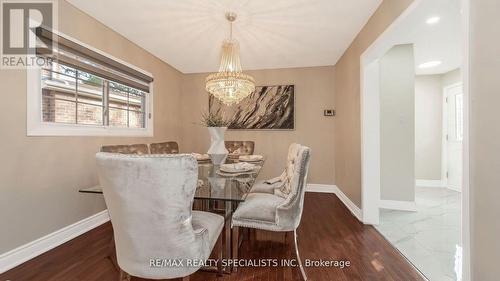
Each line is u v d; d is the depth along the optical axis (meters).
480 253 1.07
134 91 3.26
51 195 2.02
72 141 2.23
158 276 1.15
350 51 3.14
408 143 3.13
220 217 1.61
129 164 1.01
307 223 2.60
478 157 1.08
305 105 4.16
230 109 4.36
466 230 1.14
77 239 2.17
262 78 4.29
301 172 1.63
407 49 3.12
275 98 4.20
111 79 2.71
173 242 1.12
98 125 2.59
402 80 3.13
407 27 1.86
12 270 1.67
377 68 2.60
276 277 1.61
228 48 2.54
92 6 2.24
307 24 2.60
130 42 3.04
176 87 4.31
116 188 1.05
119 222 1.12
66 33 2.15
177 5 2.24
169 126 4.07
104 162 1.04
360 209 2.70
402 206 3.13
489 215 1.03
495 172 1.00
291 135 4.20
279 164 4.24
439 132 4.52
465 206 1.15
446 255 1.91
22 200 1.80
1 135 1.68
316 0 2.15
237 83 2.39
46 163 1.99
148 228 1.09
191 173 1.10
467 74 1.13
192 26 2.66
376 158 2.58
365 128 2.60
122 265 1.19
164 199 1.05
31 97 1.87
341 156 3.61
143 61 3.33
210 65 4.09
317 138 4.12
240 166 2.19
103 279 1.57
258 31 2.78
